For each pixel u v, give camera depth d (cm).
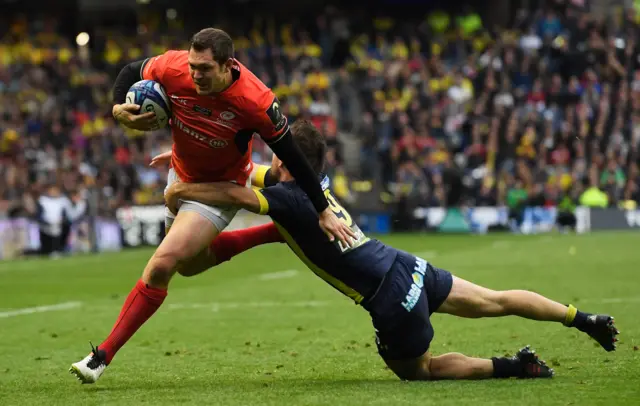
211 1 12194
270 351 2500
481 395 1728
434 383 1877
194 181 2012
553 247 6569
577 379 1903
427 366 1934
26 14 12006
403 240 7850
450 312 1944
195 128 1920
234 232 2080
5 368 2312
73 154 8625
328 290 4153
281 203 1902
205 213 1936
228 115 1891
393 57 11025
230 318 3250
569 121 9781
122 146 8894
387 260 1911
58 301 3975
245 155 1981
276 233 2081
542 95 10169
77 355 2534
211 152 1947
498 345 2492
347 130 10681
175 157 2027
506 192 9162
